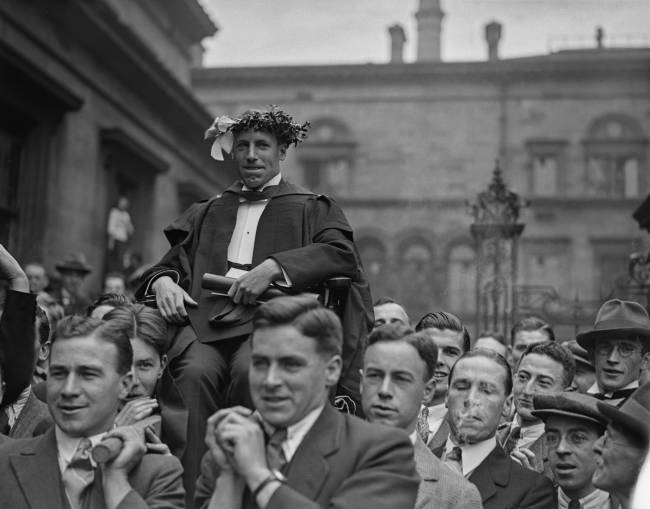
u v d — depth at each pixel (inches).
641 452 131.2
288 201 180.1
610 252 1330.0
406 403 141.3
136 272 577.3
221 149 183.0
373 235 1391.5
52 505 124.4
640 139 1363.2
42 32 624.7
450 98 1414.9
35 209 632.4
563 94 1390.3
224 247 177.5
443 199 1387.8
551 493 170.2
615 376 207.2
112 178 739.4
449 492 148.9
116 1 834.8
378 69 1423.5
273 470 114.6
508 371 179.6
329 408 123.5
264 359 117.8
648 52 1375.5
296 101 1443.2
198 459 155.5
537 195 1376.7
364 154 1424.7
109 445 122.6
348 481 115.0
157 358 160.9
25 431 178.1
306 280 165.2
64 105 652.1
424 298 1353.3
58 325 132.1
